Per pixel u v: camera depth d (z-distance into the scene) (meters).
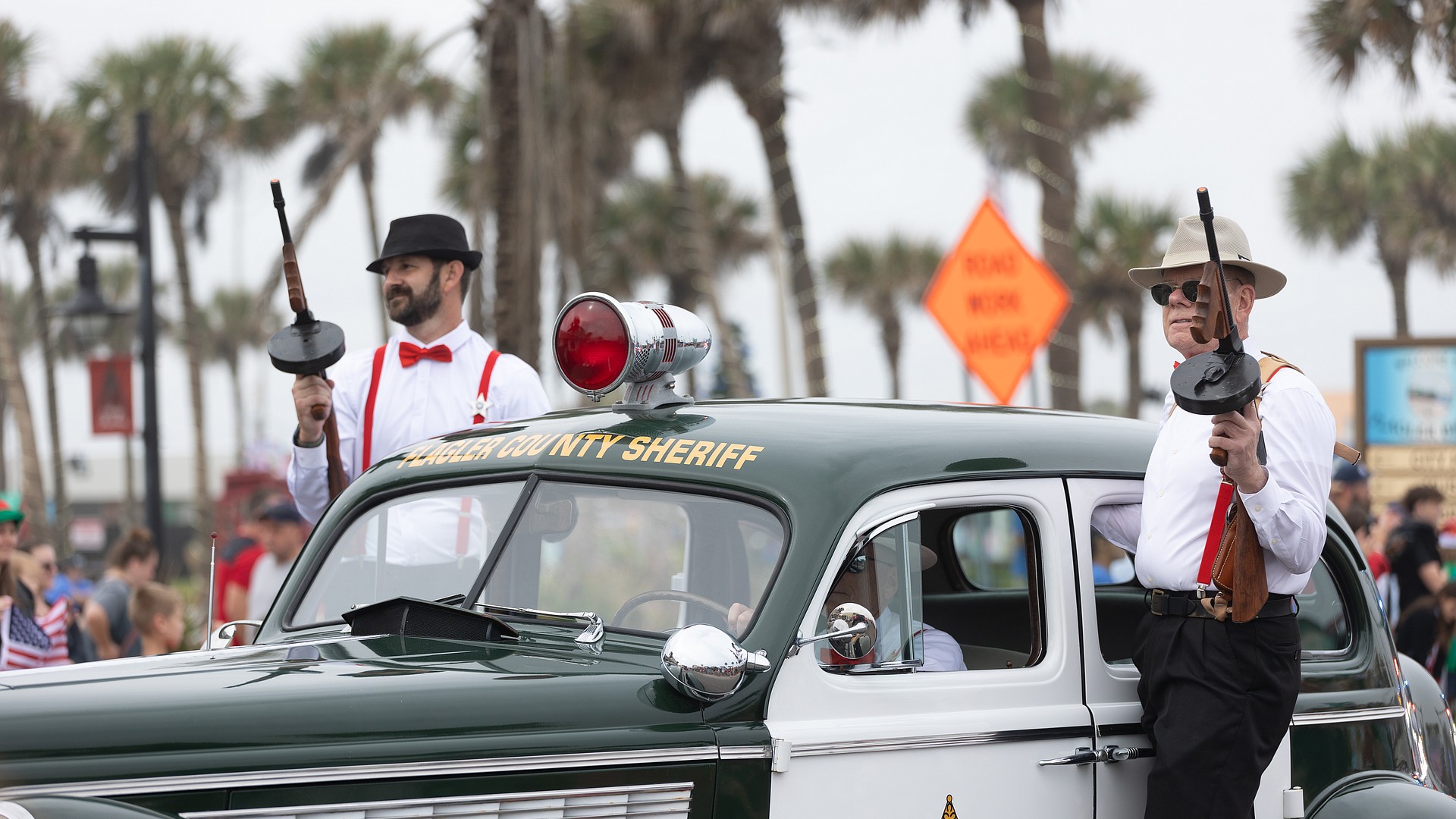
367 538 11.18
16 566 22.36
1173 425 10.62
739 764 8.83
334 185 30.83
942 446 10.16
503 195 34.88
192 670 8.70
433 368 14.59
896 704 9.52
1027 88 42.72
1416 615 25.88
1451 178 97.00
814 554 9.31
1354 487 28.20
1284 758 11.30
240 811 7.68
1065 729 10.14
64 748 7.55
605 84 53.25
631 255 107.75
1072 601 10.41
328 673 8.66
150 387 35.12
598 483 10.23
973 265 27.03
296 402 12.55
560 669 9.03
